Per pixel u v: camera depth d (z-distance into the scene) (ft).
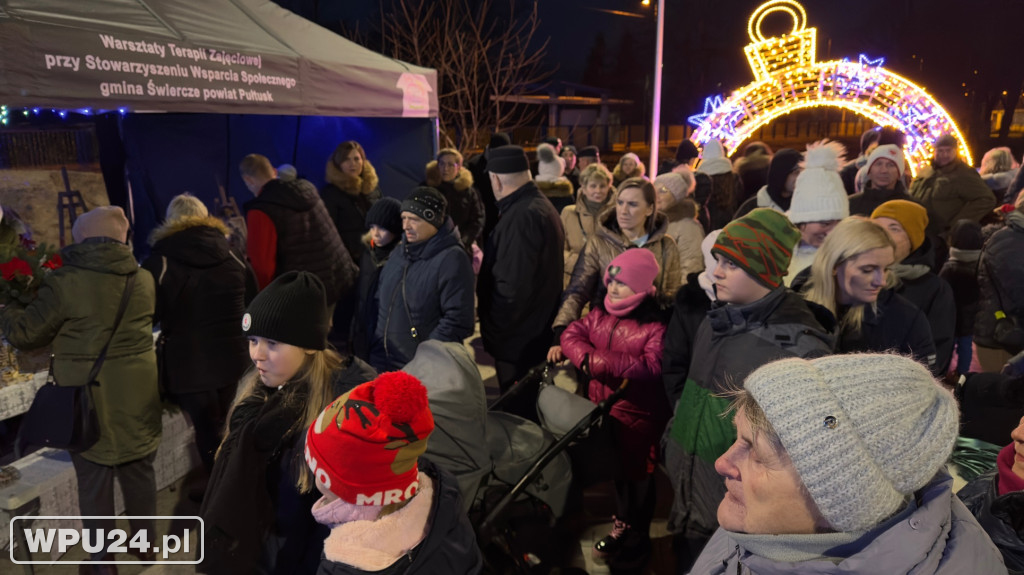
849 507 2.71
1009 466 4.25
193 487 13.00
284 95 14.15
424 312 11.16
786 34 40.91
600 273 12.03
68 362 9.29
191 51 11.94
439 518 4.62
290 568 5.74
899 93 38.45
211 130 21.22
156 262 10.36
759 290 6.60
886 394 2.83
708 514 6.77
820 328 6.54
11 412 10.49
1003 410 7.22
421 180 21.89
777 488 2.97
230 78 12.72
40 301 9.12
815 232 9.44
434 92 19.97
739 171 24.18
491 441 8.21
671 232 14.93
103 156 19.19
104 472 9.73
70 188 15.78
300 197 14.69
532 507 8.27
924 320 8.21
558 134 105.09
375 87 17.03
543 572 8.39
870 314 8.04
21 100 9.29
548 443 8.50
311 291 6.24
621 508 10.35
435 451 7.00
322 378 6.20
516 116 96.07
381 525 4.36
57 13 10.25
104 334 9.32
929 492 2.94
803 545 2.91
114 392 9.46
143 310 9.80
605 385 9.75
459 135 49.26
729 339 6.73
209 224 10.93
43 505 10.53
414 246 11.20
